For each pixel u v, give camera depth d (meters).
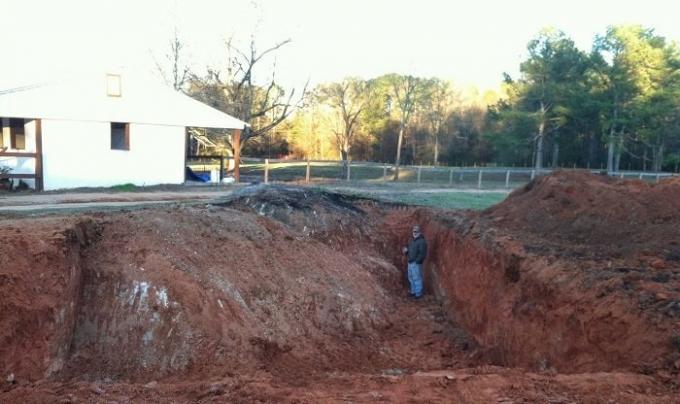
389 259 16.02
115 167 24.80
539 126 46.28
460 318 12.45
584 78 45.38
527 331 9.50
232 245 11.83
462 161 59.84
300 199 16.45
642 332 7.12
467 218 14.70
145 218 11.60
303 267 12.65
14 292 8.37
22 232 9.52
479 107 60.09
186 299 9.77
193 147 46.88
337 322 11.86
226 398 6.12
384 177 36.69
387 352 11.24
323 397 6.10
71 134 23.70
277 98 41.31
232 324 9.91
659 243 9.67
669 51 44.56
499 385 6.33
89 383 7.11
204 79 39.00
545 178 14.41
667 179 12.12
